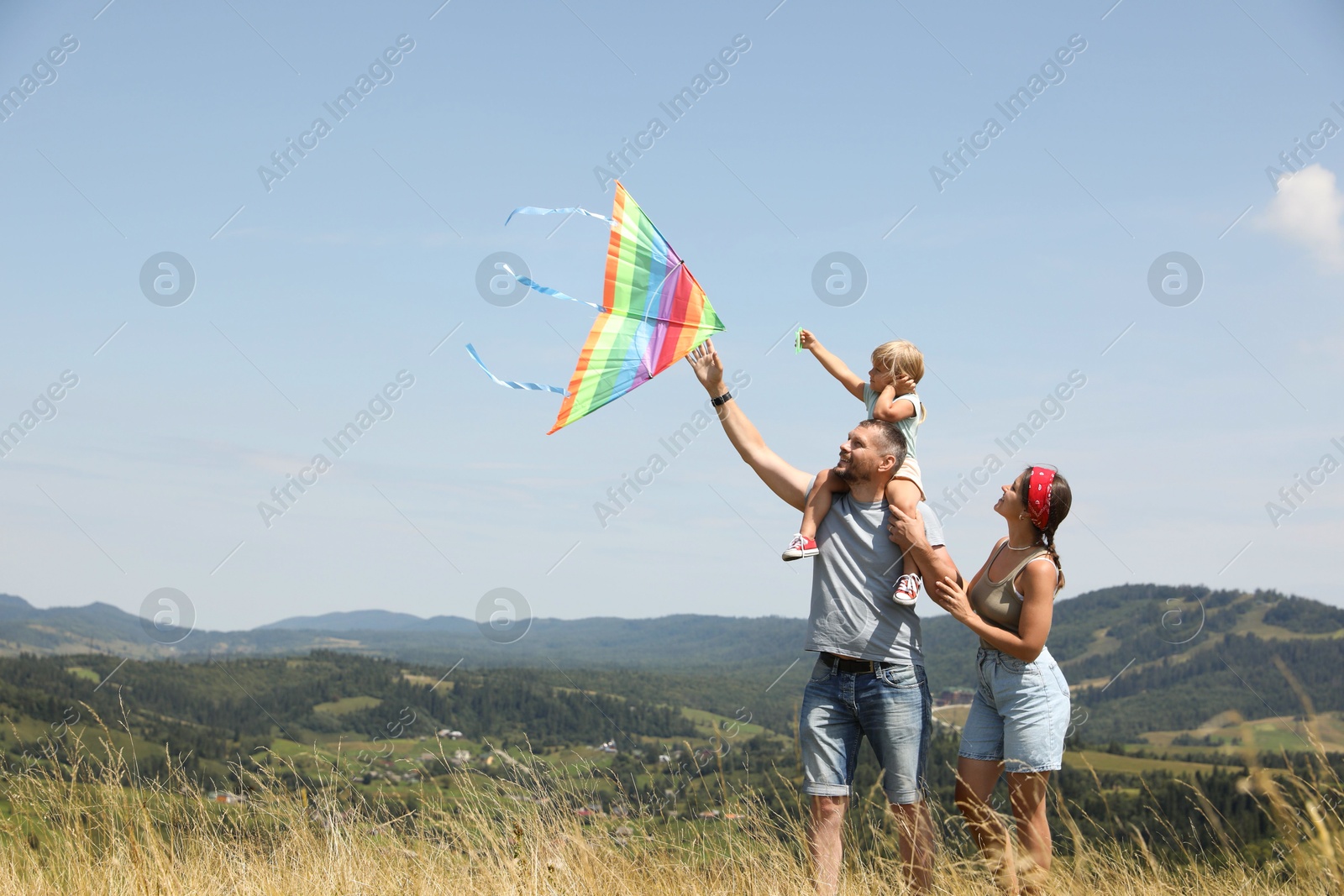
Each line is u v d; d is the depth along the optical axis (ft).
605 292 13.89
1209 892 10.48
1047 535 13.28
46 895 11.72
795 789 13.52
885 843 12.76
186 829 13.61
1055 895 11.39
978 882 12.03
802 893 11.94
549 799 14.14
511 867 12.40
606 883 12.29
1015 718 13.05
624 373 13.60
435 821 13.62
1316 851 9.20
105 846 12.94
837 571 13.17
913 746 12.83
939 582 12.96
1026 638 12.85
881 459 13.01
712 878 12.38
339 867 12.72
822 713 13.12
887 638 12.91
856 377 17.10
